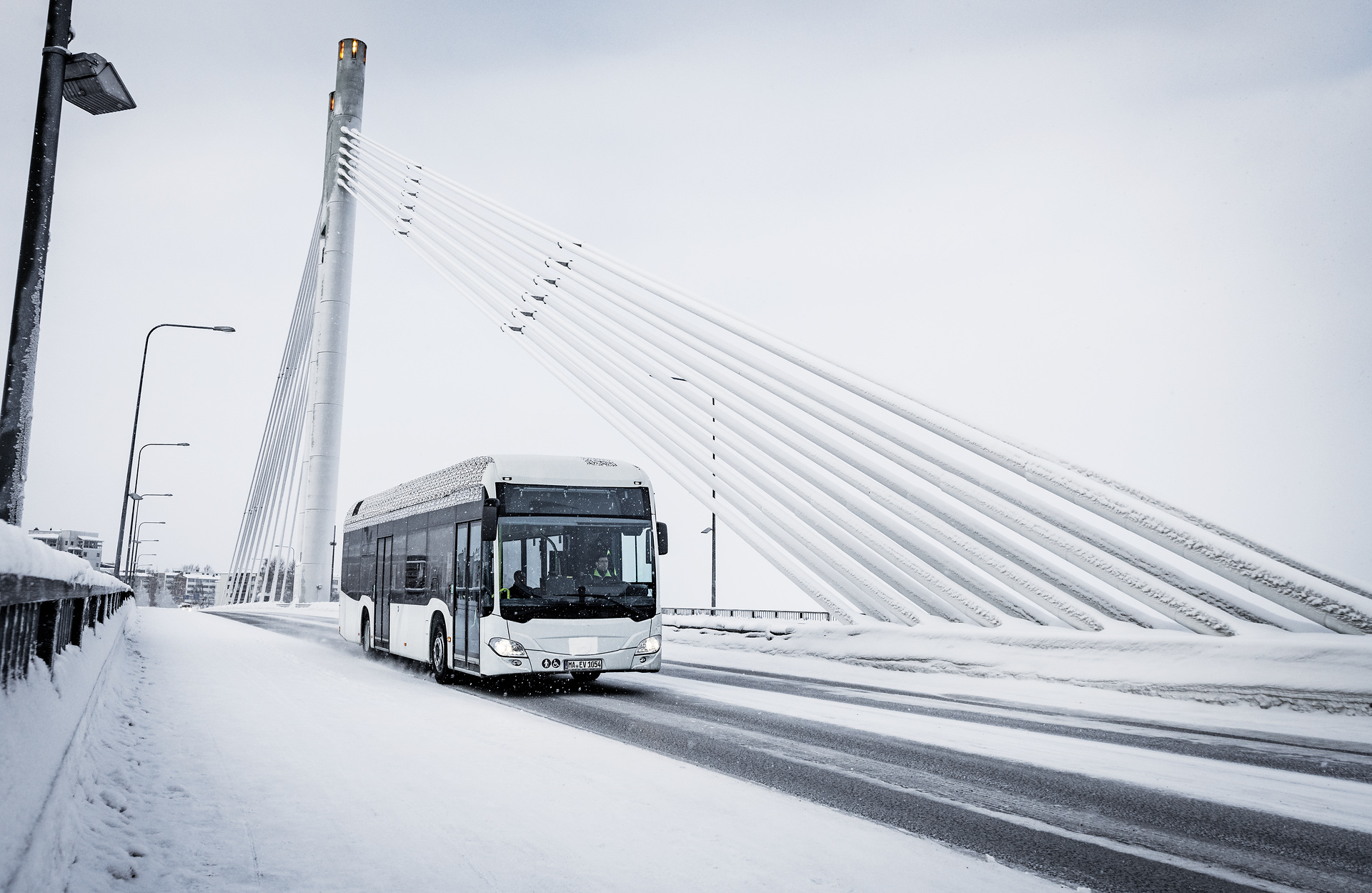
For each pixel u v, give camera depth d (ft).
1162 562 41.29
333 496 193.26
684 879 12.01
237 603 257.75
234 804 15.79
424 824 14.62
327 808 15.62
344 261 199.41
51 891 9.58
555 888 11.59
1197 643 35.86
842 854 13.29
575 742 23.39
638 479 38.58
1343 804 17.22
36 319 19.58
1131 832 15.07
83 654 22.66
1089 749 23.24
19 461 18.90
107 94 21.56
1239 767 21.01
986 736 25.16
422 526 46.47
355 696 33.73
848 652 51.90
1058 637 41.22
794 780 18.76
